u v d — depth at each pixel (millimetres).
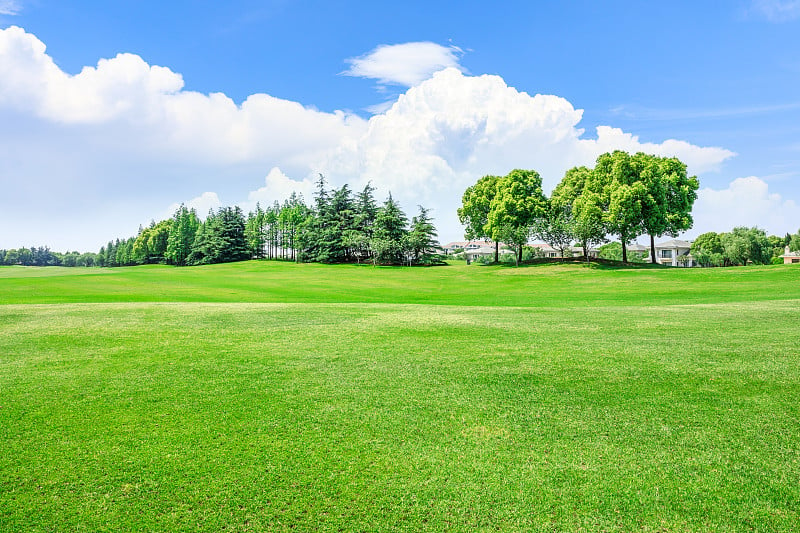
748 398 6828
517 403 6820
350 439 5754
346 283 42000
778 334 10719
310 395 7145
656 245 100812
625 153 49094
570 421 6215
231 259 95062
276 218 97250
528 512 4410
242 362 8875
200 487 4781
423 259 73438
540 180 59375
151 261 116688
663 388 7289
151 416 6398
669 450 5461
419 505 4504
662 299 24531
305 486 4801
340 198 79625
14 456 5340
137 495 4660
